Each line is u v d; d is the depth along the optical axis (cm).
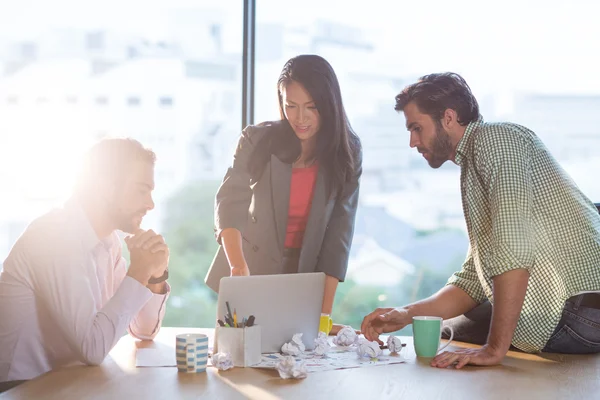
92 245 192
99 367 178
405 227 1105
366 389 154
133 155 198
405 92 215
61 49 1192
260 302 190
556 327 206
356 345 208
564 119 1117
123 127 1205
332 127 250
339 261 261
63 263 181
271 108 682
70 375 168
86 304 181
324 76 245
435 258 1099
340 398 145
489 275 204
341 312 1081
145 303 209
